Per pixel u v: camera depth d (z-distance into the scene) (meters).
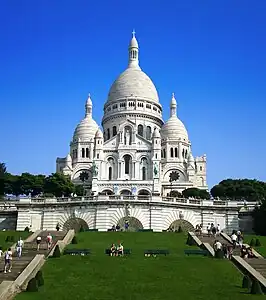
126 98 172.25
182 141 166.88
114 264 46.34
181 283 39.41
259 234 84.81
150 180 141.50
